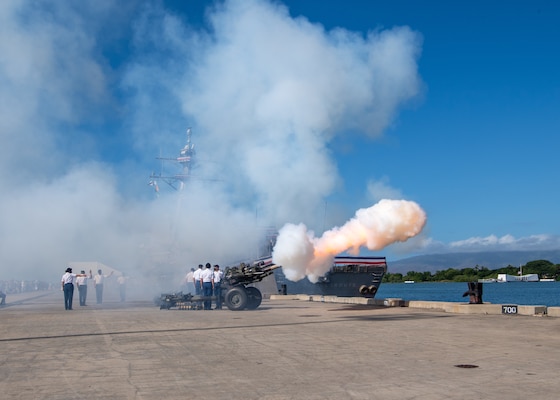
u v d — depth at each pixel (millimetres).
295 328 15570
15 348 12078
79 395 7641
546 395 7340
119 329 15664
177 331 15031
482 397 7250
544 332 14117
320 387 7969
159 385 8211
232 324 16922
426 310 21859
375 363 9789
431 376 8633
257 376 8781
